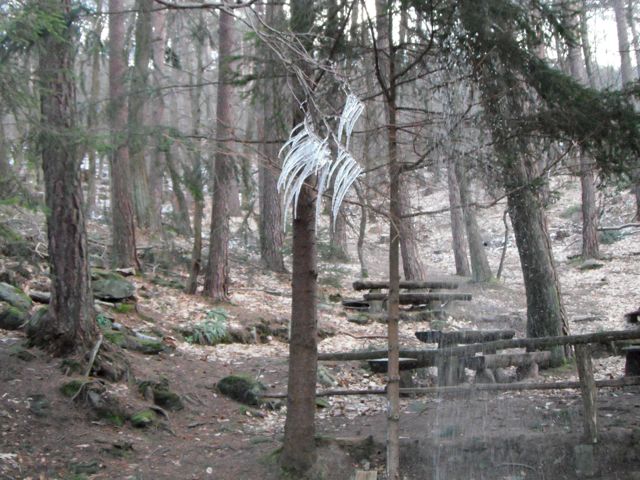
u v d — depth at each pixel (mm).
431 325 11750
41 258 11227
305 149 4191
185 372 9031
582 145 5656
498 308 12914
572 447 6137
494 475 6027
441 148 5359
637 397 7680
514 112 5625
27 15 5219
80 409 7020
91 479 5910
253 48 6621
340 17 5660
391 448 5770
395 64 5797
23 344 7812
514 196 5957
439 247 22312
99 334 8031
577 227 24516
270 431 7598
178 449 6828
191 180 6238
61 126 6027
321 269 16547
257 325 12164
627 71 18578
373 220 5770
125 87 6258
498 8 5223
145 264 14469
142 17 6348
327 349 11281
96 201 18844
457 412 7246
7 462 5859
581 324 13148
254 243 18719
